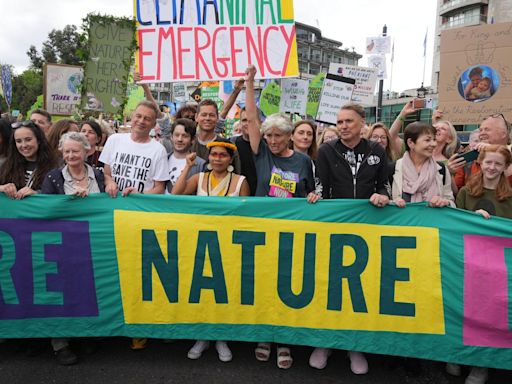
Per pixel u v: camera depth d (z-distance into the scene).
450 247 2.90
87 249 3.07
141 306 3.08
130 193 3.10
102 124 5.88
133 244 3.07
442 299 2.89
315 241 3.02
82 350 3.16
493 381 2.94
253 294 3.06
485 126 3.73
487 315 2.82
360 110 3.17
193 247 3.06
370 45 11.01
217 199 3.06
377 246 2.98
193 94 10.44
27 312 3.08
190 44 4.59
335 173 3.25
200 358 3.12
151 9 4.54
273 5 4.57
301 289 3.03
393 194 3.32
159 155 3.56
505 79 4.73
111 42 4.46
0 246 3.07
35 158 3.35
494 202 3.10
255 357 3.14
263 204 3.05
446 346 2.87
